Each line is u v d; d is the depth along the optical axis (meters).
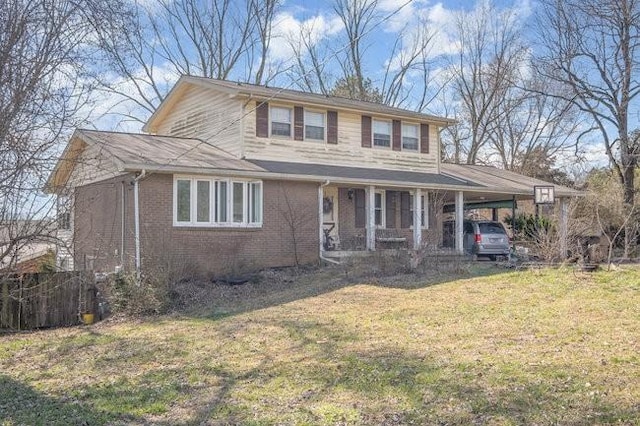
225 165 16.91
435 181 21.28
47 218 7.07
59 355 9.61
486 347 8.21
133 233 15.29
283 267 17.67
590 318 9.69
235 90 18.42
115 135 18.25
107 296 13.19
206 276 16.14
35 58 6.48
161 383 7.41
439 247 20.11
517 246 22.09
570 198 22.80
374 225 19.94
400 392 6.46
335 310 11.67
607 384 6.30
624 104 28.27
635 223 20.11
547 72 30.44
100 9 7.45
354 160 21.03
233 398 6.60
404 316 10.70
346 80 36.97
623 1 27.12
